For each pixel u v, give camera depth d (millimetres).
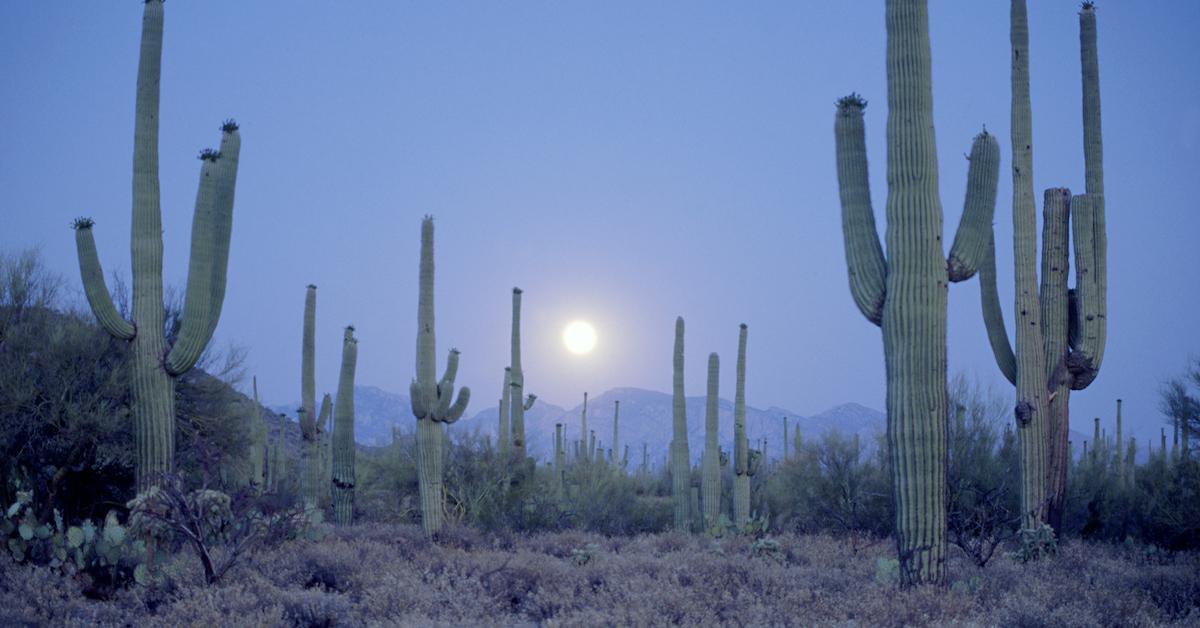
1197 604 10758
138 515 11930
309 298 22297
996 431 21031
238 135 15125
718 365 22578
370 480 25344
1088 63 17641
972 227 10984
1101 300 16547
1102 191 17219
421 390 17922
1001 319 17031
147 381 13992
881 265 11234
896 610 9109
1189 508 18188
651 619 8859
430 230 18422
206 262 14242
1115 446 31828
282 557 12336
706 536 19750
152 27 14656
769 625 8820
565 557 16750
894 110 10984
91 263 13672
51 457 14977
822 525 20719
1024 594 10242
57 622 9609
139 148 14312
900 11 11039
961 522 14898
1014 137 16594
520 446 24344
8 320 15102
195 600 9672
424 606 9922
